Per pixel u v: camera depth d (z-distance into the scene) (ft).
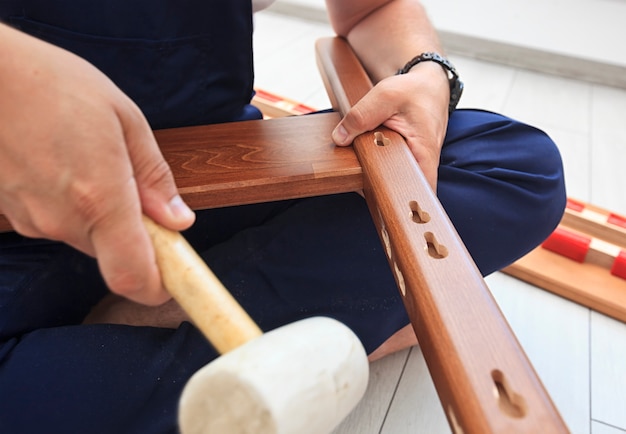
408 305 1.25
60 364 1.67
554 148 2.28
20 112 1.10
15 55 1.11
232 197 1.70
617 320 2.92
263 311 1.96
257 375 0.88
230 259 2.02
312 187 1.73
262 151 1.85
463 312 1.11
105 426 1.63
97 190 1.09
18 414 1.61
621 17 5.32
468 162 2.13
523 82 5.60
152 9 2.00
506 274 3.19
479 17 5.87
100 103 1.13
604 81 5.62
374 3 2.64
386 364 2.59
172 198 1.25
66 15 1.95
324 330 1.00
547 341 2.78
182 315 2.08
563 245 3.15
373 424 2.32
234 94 2.35
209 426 0.92
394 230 1.38
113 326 1.80
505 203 2.08
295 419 0.89
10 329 1.83
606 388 2.54
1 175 1.14
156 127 2.26
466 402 0.96
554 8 5.52
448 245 1.30
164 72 2.14
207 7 2.08
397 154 1.71
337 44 2.72
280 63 5.78
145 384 1.69
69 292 2.05
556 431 0.91
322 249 1.99
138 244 1.13
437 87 2.07
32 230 1.24
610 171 4.18
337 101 2.18
